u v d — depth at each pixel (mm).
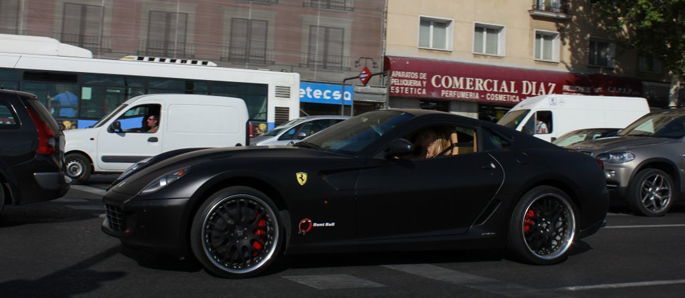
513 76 29625
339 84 26766
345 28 27375
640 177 10070
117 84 16438
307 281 5016
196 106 13602
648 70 33750
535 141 6258
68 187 7555
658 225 9133
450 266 5855
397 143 5320
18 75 15742
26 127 7039
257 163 5000
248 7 25953
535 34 31141
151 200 4750
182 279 4902
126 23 24375
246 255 4926
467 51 29562
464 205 5641
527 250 5879
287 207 5023
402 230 5438
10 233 6680
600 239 7750
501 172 5801
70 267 5211
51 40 16688
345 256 6094
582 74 31469
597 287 5199
